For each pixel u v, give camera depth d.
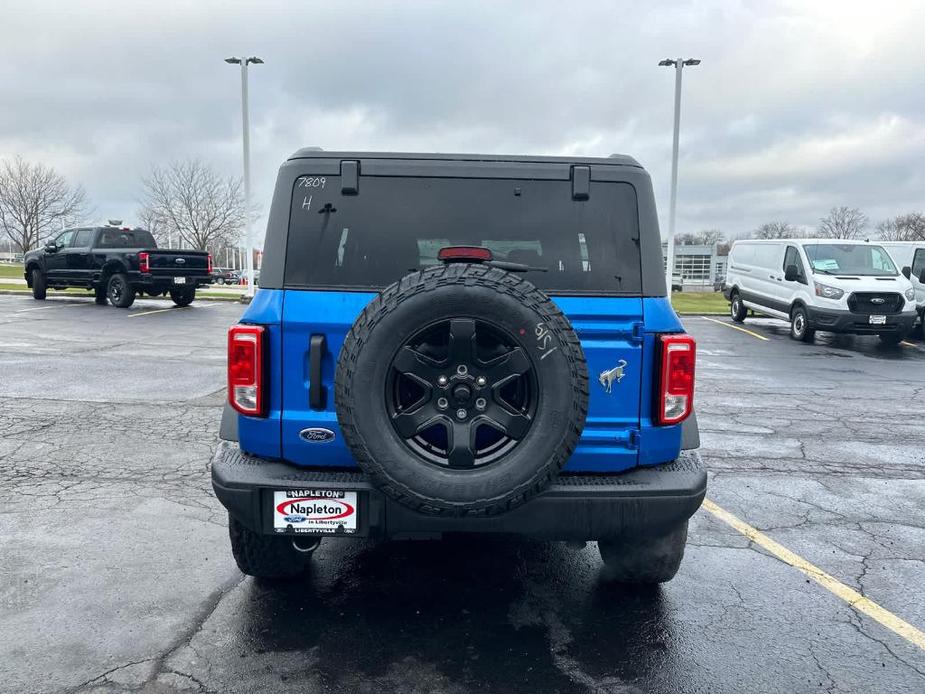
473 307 2.66
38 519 4.50
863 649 3.21
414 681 2.85
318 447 2.98
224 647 3.06
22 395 8.23
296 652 3.04
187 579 3.71
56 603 3.41
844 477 6.01
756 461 6.47
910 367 12.77
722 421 8.14
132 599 3.47
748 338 16.73
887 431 7.77
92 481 5.27
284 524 2.93
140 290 19.67
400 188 3.16
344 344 2.72
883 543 4.52
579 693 2.80
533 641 3.19
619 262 3.14
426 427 2.71
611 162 3.19
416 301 2.65
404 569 3.93
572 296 3.04
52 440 6.37
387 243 3.14
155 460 5.83
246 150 26.48
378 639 3.17
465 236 3.17
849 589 3.83
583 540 2.99
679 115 26.17
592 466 3.03
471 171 3.17
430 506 2.68
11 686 2.74
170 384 9.09
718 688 2.87
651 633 3.29
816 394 9.98
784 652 3.16
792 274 16.34
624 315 3.02
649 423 3.05
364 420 2.67
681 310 23.89
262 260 3.10
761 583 3.88
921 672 3.03
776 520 4.91
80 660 2.93
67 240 20.31
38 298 21.03
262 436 3.00
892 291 14.99
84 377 9.44
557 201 3.18
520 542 4.36
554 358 2.67
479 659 3.03
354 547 4.23
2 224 53.91
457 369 2.69
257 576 3.64
